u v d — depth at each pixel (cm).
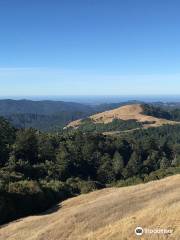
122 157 14162
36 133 14488
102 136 16250
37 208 6169
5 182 6631
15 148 11681
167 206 3167
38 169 10419
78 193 7806
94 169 13075
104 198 4662
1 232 4394
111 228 3058
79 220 3772
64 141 14088
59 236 3509
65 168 11512
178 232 2530
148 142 17050
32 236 3778
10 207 5616
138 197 4169
